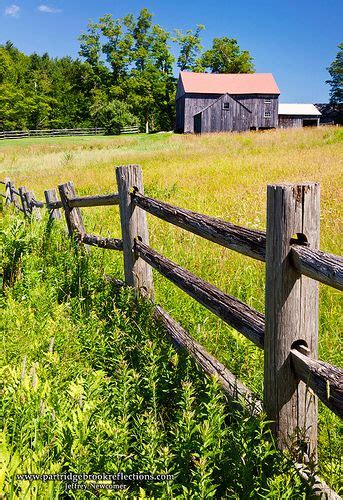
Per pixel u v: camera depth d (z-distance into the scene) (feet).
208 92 180.65
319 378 6.29
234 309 8.41
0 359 9.71
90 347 10.96
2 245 18.20
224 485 6.68
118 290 14.74
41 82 312.71
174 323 11.35
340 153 63.05
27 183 57.52
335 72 273.95
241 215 27.09
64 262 17.07
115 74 260.62
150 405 8.70
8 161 96.53
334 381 6.03
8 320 12.03
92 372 9.43
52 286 15.56
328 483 6.81
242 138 101.04
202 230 9.44
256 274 16.74
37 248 19.56
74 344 10.85
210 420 6.88
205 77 186.19
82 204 18.16
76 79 273.13
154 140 130.00
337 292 14.66
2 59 320.50
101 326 11.84
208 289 9.39
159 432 7.31
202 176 47.50
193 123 181.98
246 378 9.24
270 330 7.13
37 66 364.99
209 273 16.87
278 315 6.95
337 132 94.12
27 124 288.92
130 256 13.99
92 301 13.79
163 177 48.14
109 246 15.99
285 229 6.73
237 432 6.82
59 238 19.43
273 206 6.86
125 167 13.80
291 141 87.25
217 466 6.77
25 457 6.55
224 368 9.00
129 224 13.89
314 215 6.81
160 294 14.34
